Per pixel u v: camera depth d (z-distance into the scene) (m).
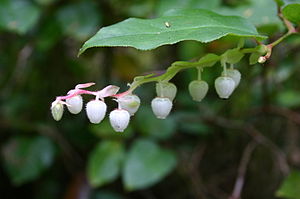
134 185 0.46
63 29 0.49
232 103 0.54
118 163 0.48
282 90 0.57
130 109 0.36
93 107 0.35
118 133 0.49
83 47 0.34
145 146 0.48
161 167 0.47
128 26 0.34
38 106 0.57
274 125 0.59
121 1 0.50
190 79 0.54
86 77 0.61
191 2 0.45
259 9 0.43
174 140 0.52
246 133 0.57
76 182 0.52
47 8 0.50
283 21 0.38
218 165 0.59
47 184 0.55
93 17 0.49
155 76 0.38
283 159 0.50
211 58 0.36
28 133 0.53
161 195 0.58
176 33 0.34
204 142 0.54
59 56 0.58
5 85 0.58
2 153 0.51
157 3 0.45
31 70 0.58
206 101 0.55
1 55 0.58
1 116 0.53
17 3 0.47
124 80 0.62
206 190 0.52
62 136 0.53
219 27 0.35
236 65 0.52
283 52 0.53
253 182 0.58
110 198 0.52
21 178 0.50
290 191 0.44
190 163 0.52
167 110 0.37
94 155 0.48
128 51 0.67
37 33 0.51
